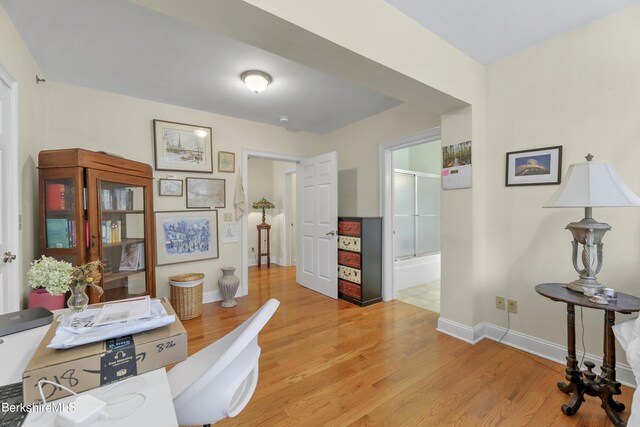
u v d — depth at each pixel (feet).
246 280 12.57
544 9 5.79
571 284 5.67
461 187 7.97
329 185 12.36
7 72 5.65
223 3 3.97
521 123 7.29
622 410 4.98
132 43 6.69
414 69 6.20
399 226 14.07
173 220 10.77
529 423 4.90
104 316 3.10
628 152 5.80
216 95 9.78
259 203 18.94
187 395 2.80
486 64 7.95
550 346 6.88
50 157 6.80
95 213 7.01
